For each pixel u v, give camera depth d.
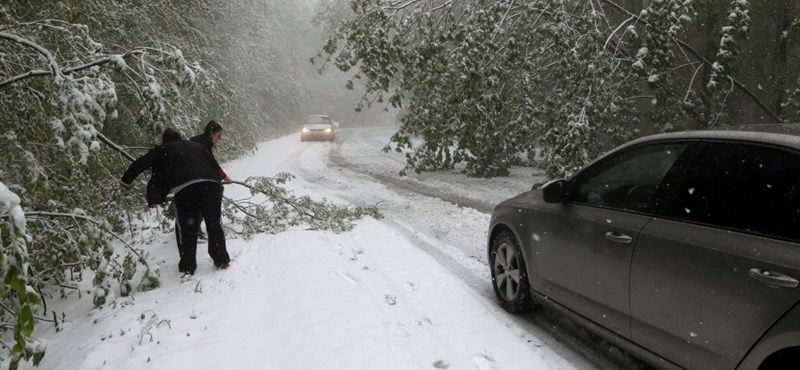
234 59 18.20
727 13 7.80
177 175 5.00
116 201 6.26
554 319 4.07
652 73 6.94
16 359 3.37
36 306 2.09
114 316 4.15
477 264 5.58
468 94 8.00
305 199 7.70
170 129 5.25
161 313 4.11
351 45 8.55
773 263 2.16
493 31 7.88
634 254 2.91
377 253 5.94
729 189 2.55
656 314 2.77
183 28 10.26
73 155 4.73
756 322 2.20
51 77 4.75
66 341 4.09
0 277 2.04
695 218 2.65
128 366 3.22
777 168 2.37
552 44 8.15
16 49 5.28
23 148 4.87
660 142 3.09
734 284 2.31
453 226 7.46
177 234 5.36
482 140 8.86
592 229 3.29
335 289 4.46
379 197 10.06
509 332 3.82
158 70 5.20
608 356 3.43
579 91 7.46
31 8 5.63
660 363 2.81
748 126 2.77
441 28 8.65
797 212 2.21
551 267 3.71
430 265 5.45
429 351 3.47
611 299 3.13
